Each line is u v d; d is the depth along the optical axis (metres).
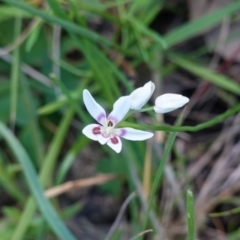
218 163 0.25
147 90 0.14
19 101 0.25
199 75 0.26
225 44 0.26
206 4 0.27
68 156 0.23
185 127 0.15
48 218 0.20
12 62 0.25
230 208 0.24
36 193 0.20
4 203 0.25
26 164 0.21
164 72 0.26
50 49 0.25
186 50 0.27
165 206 0.24
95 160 0.25
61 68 0.26
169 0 0.27
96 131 0.14
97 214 0.25
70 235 0.20
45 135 0.26
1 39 0.26
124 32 0.25
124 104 0.14
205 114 0.26
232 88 0.25
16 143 0.21
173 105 0.14
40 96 0.26
